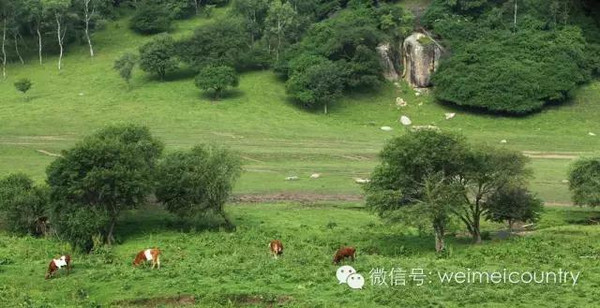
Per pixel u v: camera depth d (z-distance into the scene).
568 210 68.12
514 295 36.31
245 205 68.94
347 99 125.06
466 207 58.59
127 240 56.31
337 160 91.19
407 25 138.00
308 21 145.62
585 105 121.62
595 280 39.53
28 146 94.31
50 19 148.25
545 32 134.12
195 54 131.00
